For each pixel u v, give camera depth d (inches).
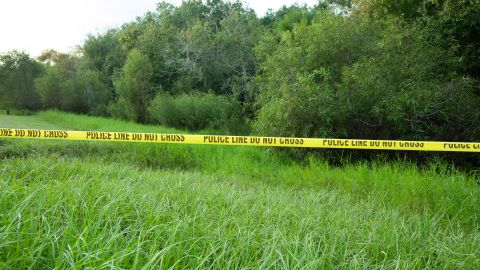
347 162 319.9
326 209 178.4
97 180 174.1
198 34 912.9
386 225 147.9
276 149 369.1
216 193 180.7
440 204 198.5
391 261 116.1
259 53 598.2
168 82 984.3
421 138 334.3
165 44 1002.7
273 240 112.0
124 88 924.0
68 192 131.9
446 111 333.1
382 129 344.8
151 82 963.3
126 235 116.4
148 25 1128.8
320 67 366.6
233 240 114.9
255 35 894.4
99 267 81.1
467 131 333.4
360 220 155.9
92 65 1355.8
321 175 273.1
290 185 264.4
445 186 215.6
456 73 360.8
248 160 344.2
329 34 372.8
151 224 113.6
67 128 743.7
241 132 663.8
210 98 752.3
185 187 187.5
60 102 1266.0
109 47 1374.3
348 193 227.1
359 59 350.3
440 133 334.3
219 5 1267.2
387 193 222.7
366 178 253.6
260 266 92.7
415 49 353.1
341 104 336.2
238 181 266.8
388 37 349.4
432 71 362.0
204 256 102.7
